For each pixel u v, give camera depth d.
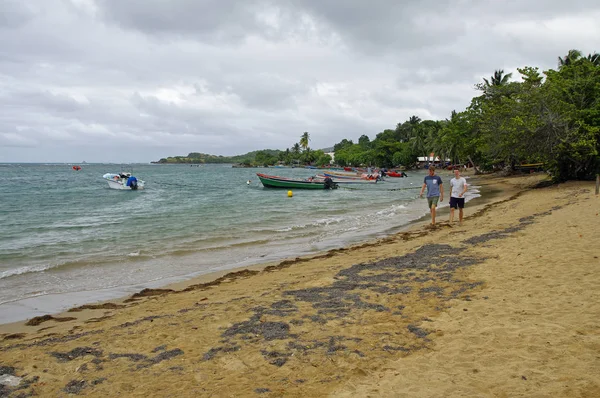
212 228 18.91
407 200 33.12
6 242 15.93
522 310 6.09
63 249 14.53
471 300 6.79
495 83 57.66
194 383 4.59
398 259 10.49
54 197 38.34
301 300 7.39
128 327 6.60
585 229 11.95
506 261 9.23
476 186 40.03
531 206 20.00
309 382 4.48
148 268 11.84
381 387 4.25
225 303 7.62
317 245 14.78
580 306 6.02
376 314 6.47
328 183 46.50
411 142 119.00
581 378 4.05
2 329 7.24
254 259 12.80
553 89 28.11
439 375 4.39
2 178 80.12
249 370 4.83
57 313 8.16
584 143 26.22
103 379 4.79
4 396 4.47
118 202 33.38
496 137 31.75
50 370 5.07
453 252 10.77
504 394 3.91
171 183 66.88
